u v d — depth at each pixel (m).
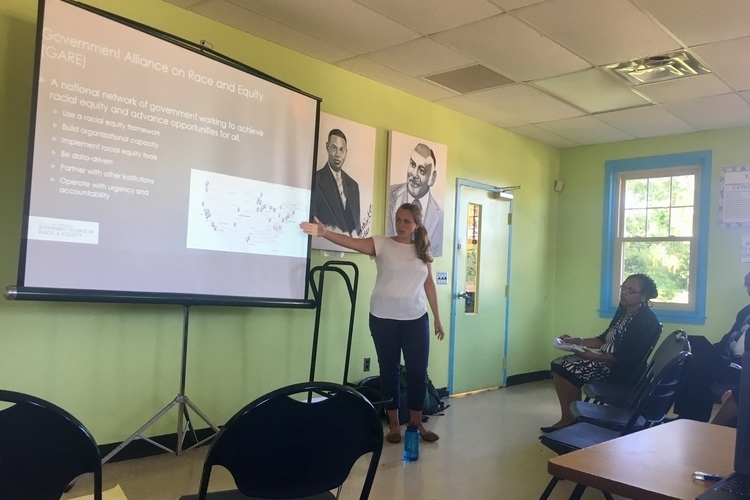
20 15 2.68
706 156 5.41
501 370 5.69
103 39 2.60
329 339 4.04
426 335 3.60
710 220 5.36
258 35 3.56
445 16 3.22
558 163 6.48
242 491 1.32
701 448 1.51
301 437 1.31
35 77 2.40
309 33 3.52
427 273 3.66
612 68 3.93
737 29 3.23
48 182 2.45
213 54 3.00
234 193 3.10
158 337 3.16
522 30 3.37
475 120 5.33
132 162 2.70
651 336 3.72
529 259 6.06
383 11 3.19
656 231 5.76
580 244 6.27
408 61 3.93
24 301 2.68
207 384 3.38
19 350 2.67
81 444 1.20
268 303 3.22
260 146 3.22
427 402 4.32
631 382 3.69
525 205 5.99
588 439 2.39
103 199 2.61
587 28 3.30
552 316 6.43
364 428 1.39
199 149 2.95
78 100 2.53
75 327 2.84
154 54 2.78
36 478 1.19
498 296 5.63
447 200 5.03
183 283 2.88
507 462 3.32
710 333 5.29
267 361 3.69
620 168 6.00
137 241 2.72
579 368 3.91
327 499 1.66
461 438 3.79
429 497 2.75
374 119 4.36
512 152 5.79
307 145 3.47
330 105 4.03
